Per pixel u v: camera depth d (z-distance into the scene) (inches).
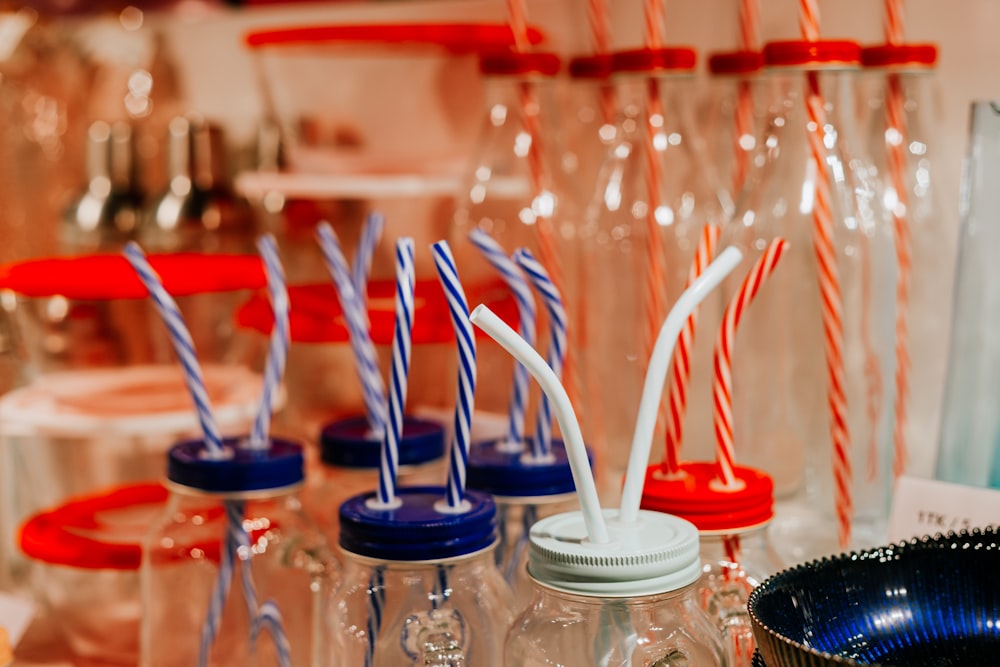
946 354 36.4
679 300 25.2
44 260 44.0
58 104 58.9
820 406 32.0
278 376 33.4
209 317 41.3
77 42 60.6
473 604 27.4
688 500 26.4
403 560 26.0
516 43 36.5
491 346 37.3
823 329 31.5
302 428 47.4
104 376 40.8
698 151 35.9
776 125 32.3
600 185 36.9
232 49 57.7
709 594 27.1
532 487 29.9
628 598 23.0
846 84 32.1
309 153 47.8
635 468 25.0
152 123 60.0
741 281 32.4
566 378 36.2
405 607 27.0
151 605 33.6
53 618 41.4
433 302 40.9
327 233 34.9
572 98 44.3
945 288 36.7
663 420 33.6
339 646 28.2
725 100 40.5
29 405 42.6
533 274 29.6
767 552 28.4
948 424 32.2
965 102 37.3
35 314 40.8
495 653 27.6
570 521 25.5
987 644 24.2
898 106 34.2
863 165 32.7
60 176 59.1
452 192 45.7
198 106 59.0
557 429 36.0
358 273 35.3
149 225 53.7
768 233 32.1
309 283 49.4
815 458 32.0
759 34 40.4
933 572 25.0
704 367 33.5
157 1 59.2
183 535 33.1
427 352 43.9
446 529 26.1
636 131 35.7
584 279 37.1
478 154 38.4
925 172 35.2
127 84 60.2
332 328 41.7
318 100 47.2
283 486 31.6
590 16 38.1
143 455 48.6
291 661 32.9
